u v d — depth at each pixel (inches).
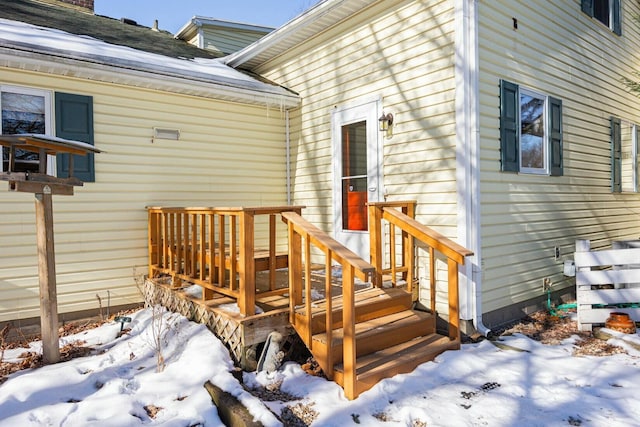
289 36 236.7
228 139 236.5
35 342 164.1
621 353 143.3
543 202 202.5
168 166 215.2
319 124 236.7
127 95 202.1
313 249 243.6
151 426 98.6
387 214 168.1
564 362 135.3
